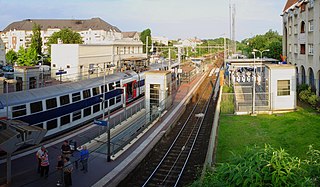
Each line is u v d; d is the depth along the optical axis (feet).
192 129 92.38
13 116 66.44
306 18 121.29
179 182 56.70
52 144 71.26
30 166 57.62
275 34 305.53
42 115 73.26
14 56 253.85
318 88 110.63
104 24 396.16
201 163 65.31
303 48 128.16
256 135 74.33
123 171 56.95
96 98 94.99
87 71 142.92
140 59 178.19
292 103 97.40
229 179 23.36
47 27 390.01
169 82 114.62
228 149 65.62
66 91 81.92
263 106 98.17
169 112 107.76
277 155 23.49
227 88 144.87
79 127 86.84
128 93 120.67
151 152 70.08
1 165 57.72
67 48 150.71
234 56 220.43
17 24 397.19
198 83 187.11
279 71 96.17
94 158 63.36
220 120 90.94
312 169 23.56
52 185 50.21
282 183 21.61
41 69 146.41
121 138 78.33
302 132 73.87
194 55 344.49
